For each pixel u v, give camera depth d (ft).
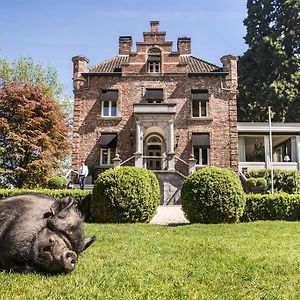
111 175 40.22
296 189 85.05
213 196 38.58
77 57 93.97
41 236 14.14
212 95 92.43
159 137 94.32
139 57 94.48
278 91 130.93
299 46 143.13
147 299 11.64
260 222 38.78
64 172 93.45
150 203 40.57
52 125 76.64
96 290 12.43
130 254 20.02
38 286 12.72
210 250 21.81
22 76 122.93
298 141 99.66
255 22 151.23
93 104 92.22
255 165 96.02
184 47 103.91
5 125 70.28
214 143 89.97
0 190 45.32
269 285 13.98
